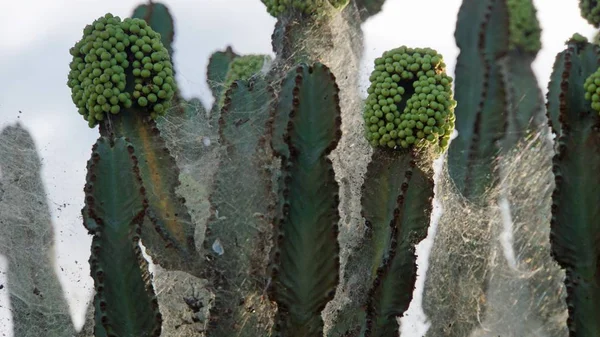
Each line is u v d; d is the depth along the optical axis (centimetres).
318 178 396
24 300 492
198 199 494
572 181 392
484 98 527
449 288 492
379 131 421
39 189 524
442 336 486
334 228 395
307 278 393
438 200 502
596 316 382
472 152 521
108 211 393
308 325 393
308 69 407
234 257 419
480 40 538
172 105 526
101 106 426
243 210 421
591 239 387
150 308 392
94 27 440
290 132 398
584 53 412
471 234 504
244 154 427
